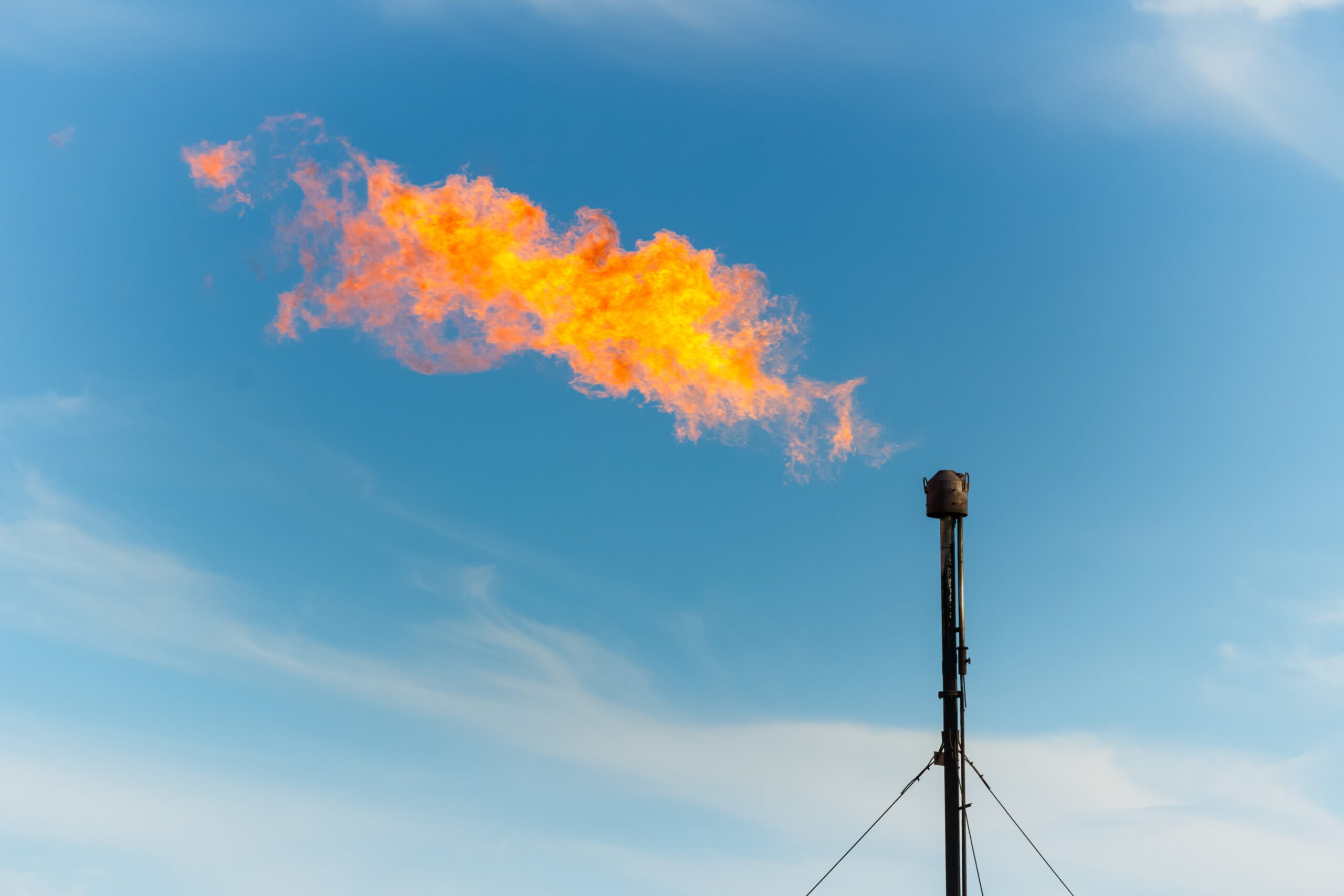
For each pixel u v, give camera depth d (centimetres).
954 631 2245
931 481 2344
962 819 2161
